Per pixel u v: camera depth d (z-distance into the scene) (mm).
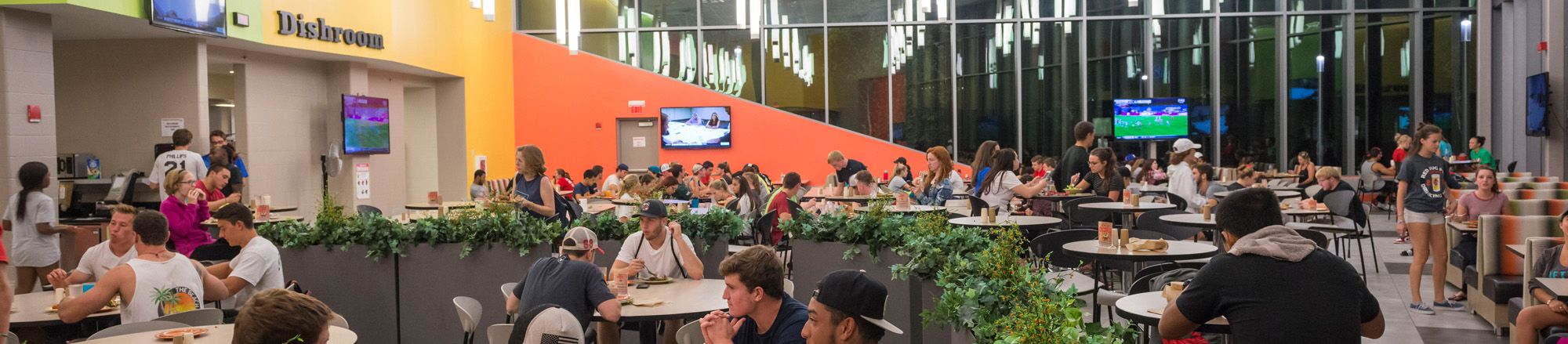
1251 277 2963
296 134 14484
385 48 15125
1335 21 19250
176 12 10867
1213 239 9211
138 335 3996
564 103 20234
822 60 20062
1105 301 4984
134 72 12203
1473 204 7777
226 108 18656
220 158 9758
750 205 10609
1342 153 19312
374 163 16281
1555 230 6805
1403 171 7492
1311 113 19375
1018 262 4184
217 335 3951
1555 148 13977
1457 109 19062
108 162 12250
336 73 15117
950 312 3986
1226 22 19469
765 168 20125
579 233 4930
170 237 7719
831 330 3002
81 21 10633
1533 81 14711
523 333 3557
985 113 19922
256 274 5453
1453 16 19000
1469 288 7363
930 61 19953
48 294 5402
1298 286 2920
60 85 12344
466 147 18125
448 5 17375
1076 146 10758
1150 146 19047
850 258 6262
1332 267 2969
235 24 11961
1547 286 5027
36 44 10000
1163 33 19547
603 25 20219
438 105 18156
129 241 5547
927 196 10617
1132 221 9531
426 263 6617
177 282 4758
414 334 6629
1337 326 2902
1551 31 14008
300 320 2566
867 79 20062
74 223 10281
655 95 20109
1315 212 9641
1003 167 9547
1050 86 19812
